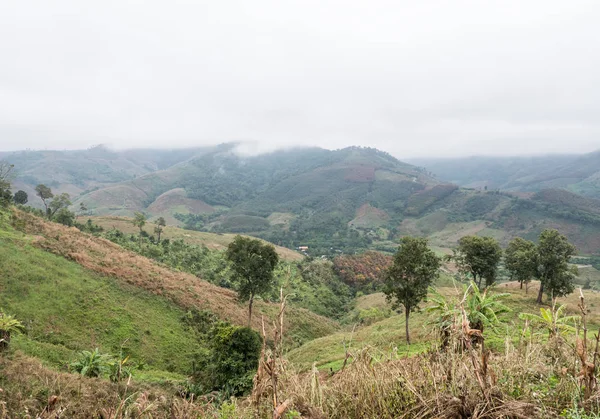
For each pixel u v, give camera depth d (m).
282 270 78.69
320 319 55.41
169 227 131.88
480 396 2.64
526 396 2.81
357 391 3.09
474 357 2.78
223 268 71.50
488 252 36.88
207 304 42.31
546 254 33.31
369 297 75.38
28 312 27.16
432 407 2.66
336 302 76.12
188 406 3.39
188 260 70.94
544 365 3.26
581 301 3.07
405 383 2.93
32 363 14.80
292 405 2.82
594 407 2.65
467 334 2.96
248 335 22.23
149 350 29.69
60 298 30.41
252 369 20.88
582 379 2.90
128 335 30.09
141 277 41.25
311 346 31.73
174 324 35.34
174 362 29.27
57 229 47.84
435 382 2.78
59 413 3.21
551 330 3.89
